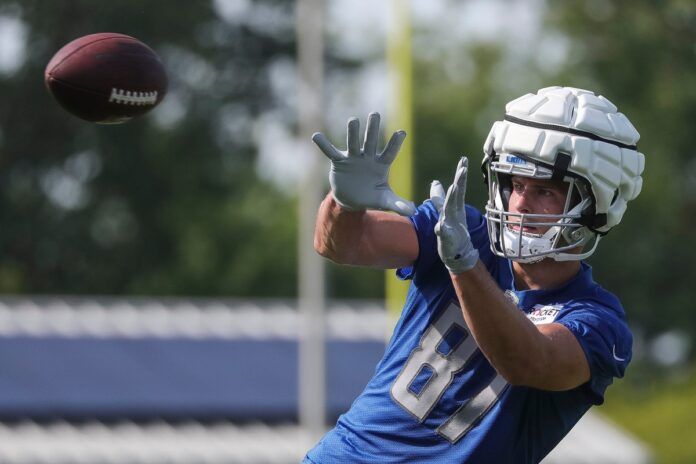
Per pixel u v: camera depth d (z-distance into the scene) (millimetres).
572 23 102250
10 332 56375
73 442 49844
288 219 109500
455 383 16391
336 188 15906
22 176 102062
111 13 100000
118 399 52250
